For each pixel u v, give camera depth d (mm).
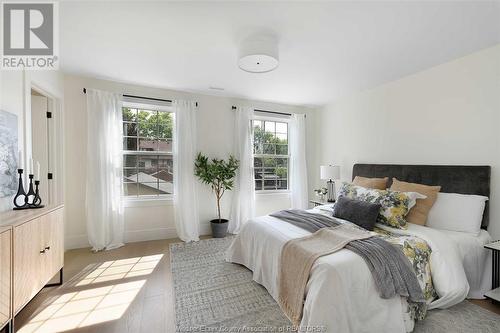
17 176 2096
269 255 2258
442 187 2666
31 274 1765
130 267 2779
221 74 3150
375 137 3607
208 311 1965
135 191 3738
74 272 2648
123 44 2352
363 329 1536
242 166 4152
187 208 3756
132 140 3721
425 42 2291
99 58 2676
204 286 2357
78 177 3318
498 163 2320
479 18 1910
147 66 2900
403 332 1606
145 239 3701
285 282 1928
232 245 2906
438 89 2803
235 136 4203
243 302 2090
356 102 3943
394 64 2791
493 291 2051
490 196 2369
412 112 3084
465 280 1940
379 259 1697
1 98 1907
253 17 1911
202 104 4020
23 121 2205
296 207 4656
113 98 3395
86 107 3324
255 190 4543
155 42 2312
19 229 1616
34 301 2100
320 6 1775
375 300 1606
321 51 2479
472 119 2500
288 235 2213
